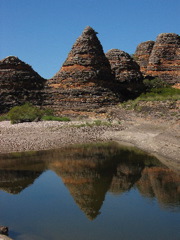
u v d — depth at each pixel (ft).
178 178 54.95
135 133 100.48
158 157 71.26
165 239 32.99
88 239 32.96
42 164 68.23
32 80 160.76
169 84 192.75
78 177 57.88
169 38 199.21
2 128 112.68
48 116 136.56
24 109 128.36
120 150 81.51
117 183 53.47
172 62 197.26
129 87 177.06
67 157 74.84
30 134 101.35
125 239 33.04
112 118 132.26
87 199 46.01
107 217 38.99
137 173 59.11
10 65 159.22
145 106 127.95
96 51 163.94
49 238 33.01
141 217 38.81
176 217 38.58
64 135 100.48
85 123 119.14
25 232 34.55
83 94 153.99
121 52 183.73
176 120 106.83
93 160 71.31
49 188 51.67
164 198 45.29
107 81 163.94
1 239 30.58
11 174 60.49
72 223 37.24
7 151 81.25
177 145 74.90
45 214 40.22
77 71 158.71
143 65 216.33
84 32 165.58
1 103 151.02
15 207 43.06
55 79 163.12
